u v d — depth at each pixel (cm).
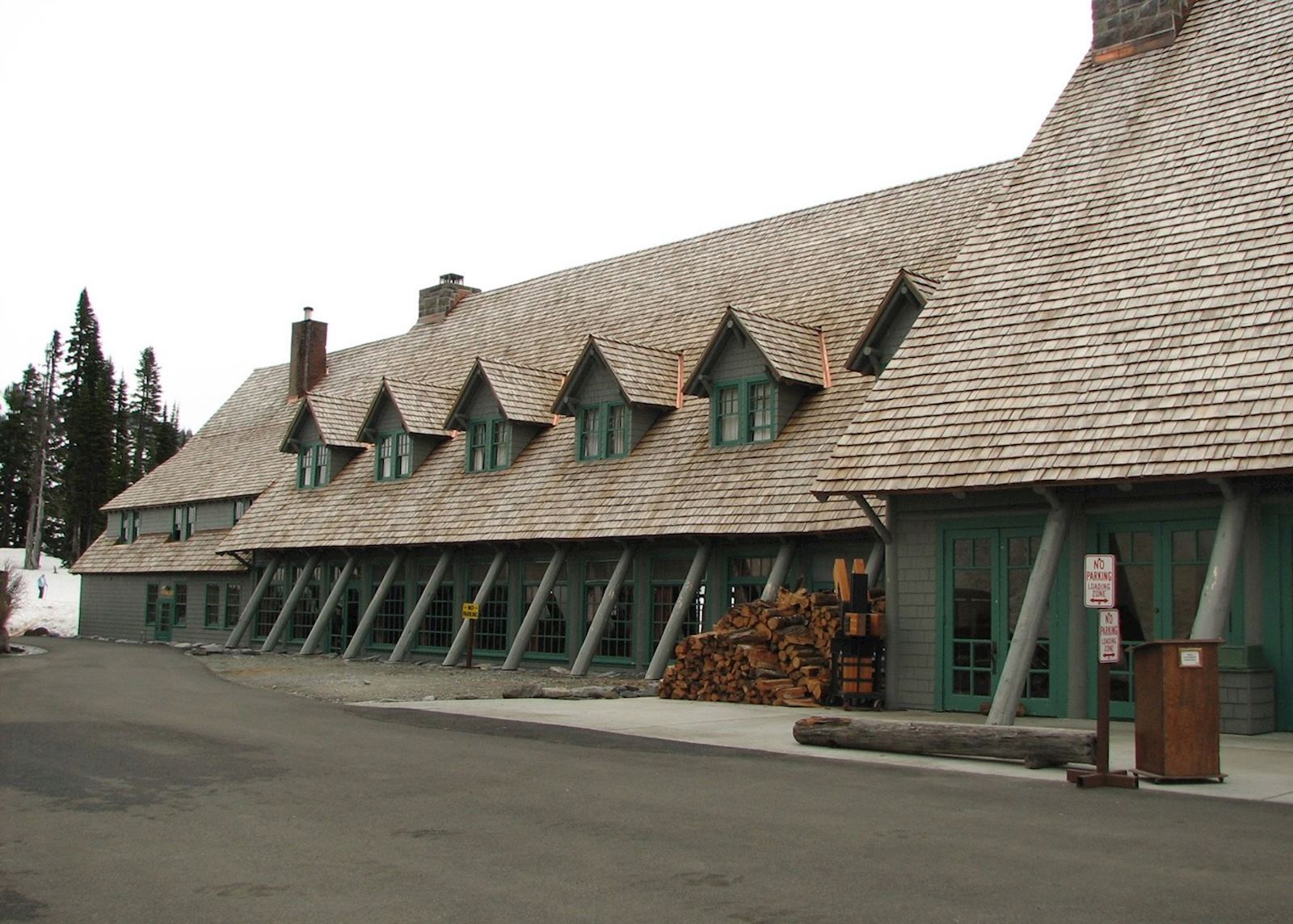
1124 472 1477
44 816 944
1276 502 1466
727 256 3069
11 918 669
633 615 2553
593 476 2680
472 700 1906
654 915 659
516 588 2836
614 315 3216
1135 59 2023
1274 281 1550
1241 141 1755
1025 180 1950
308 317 4416
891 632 1794
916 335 1817
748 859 786
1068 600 1620
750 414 2447
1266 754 1270
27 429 9938
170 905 692
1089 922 636
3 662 2969
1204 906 664
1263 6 1931
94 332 10094
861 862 774
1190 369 1530
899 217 2733
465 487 2995
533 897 699
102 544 4888
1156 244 1706
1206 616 1398
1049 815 931
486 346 3584
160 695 1969
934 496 1772
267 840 853
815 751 1295
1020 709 1658
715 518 2306
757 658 1886
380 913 671
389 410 3316
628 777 1117
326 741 1370
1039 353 1678
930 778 1117
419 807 970
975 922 638
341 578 3284
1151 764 1107
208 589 4125
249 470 4206
